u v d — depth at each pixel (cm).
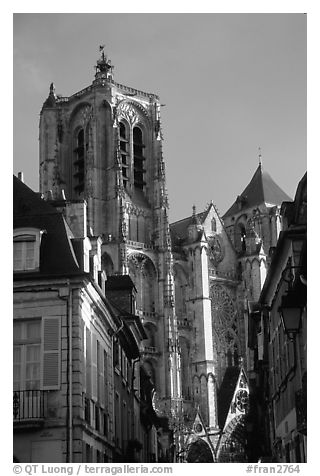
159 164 14975
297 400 3459
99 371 4125
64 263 3706
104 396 4269
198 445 13825
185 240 15425
